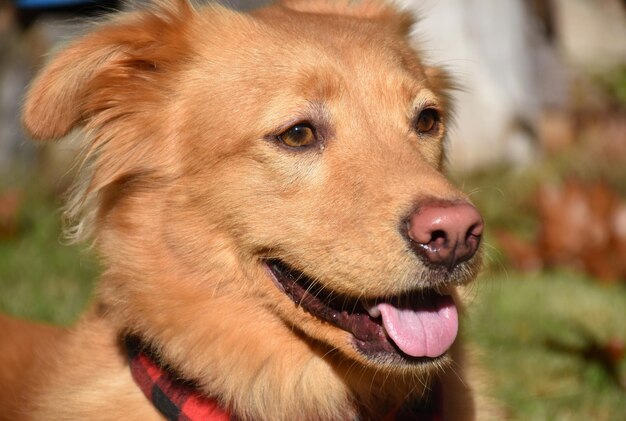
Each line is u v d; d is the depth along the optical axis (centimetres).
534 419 98
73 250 138
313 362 79
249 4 123
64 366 84
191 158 79
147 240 79
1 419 86
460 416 83
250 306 78
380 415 81
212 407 79
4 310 115
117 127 81
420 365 75
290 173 77
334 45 80
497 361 108
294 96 77
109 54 80
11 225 149
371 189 75
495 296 127
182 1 82
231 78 79
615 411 100
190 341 78
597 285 142
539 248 153
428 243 72
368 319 76
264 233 77
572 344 111
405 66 83
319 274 76
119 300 80
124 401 80
